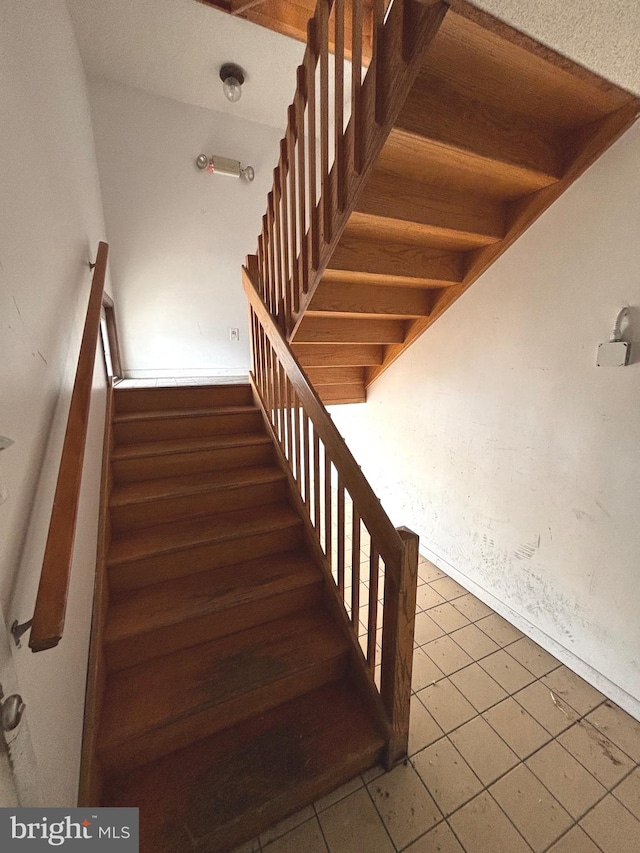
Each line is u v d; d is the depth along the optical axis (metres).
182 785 1.18
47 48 1.30
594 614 1.65
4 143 0.81
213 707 1.29
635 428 1.43
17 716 0.59
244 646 1.54
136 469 2.02
